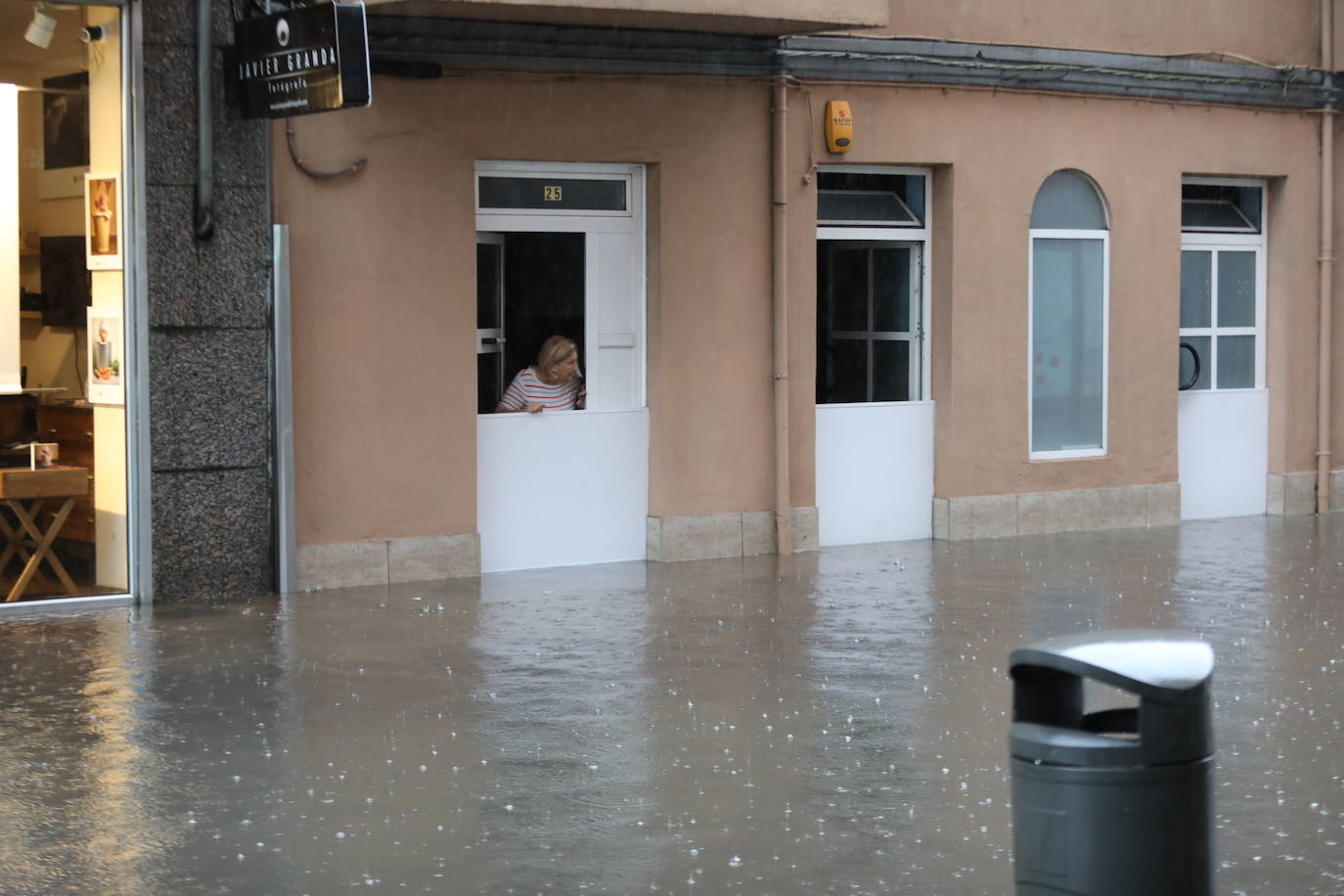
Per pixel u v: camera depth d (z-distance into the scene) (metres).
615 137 11.95
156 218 10.39
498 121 11.52
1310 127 15.48
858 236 13.32
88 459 10.41
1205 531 14.36
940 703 7.97
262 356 10.76
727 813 6.23
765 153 12.60
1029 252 13.91
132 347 10.42
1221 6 14.75
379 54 10.96
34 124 10.14
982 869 5.60
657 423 12.38
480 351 11.93
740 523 12.71
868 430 13.41
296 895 5.35
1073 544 13.50
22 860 5.69
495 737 7.33
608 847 5.82
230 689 8.21
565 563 12.20
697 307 12.41
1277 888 5.41
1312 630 9.83
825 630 9.77
